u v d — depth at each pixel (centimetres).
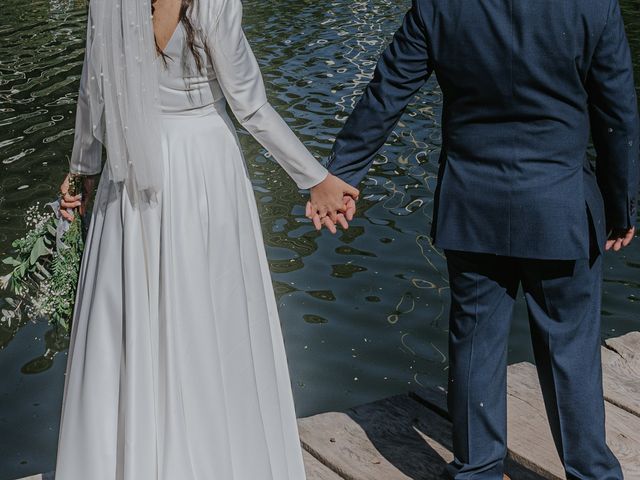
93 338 258
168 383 255
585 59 253
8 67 1337
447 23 264
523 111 262
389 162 955
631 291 684
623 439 345
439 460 336
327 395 556
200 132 260
